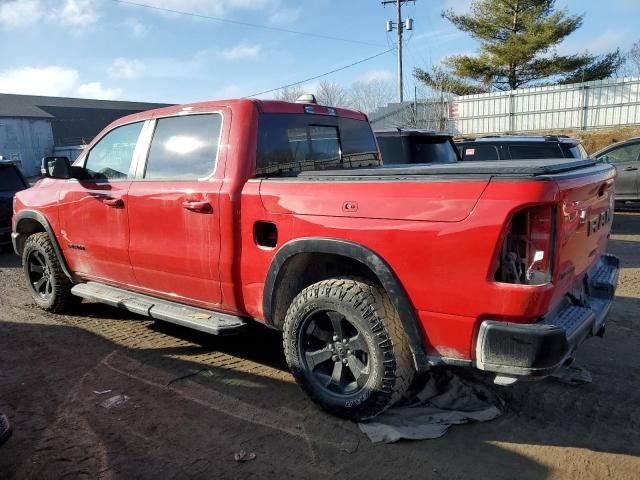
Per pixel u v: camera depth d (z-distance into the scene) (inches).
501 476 112.0
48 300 224.8
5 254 375.6
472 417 132.4
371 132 205.5
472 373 154.3
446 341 116.9
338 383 134.7
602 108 999.0
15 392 153.1
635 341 183.3
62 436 129.8
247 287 149.3
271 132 157.2
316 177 134.2
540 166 114.2
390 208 120.0
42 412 141.4
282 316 147.8
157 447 124.8
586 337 126.0
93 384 157.6
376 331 123.8
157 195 165.5
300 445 124.5
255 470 115.7
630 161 479.8
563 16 1115.3
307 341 139.3
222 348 185.0
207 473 115.1
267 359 175.0
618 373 158.6
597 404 140.6
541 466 114.9
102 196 185.5
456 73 1248.8
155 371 166.4
